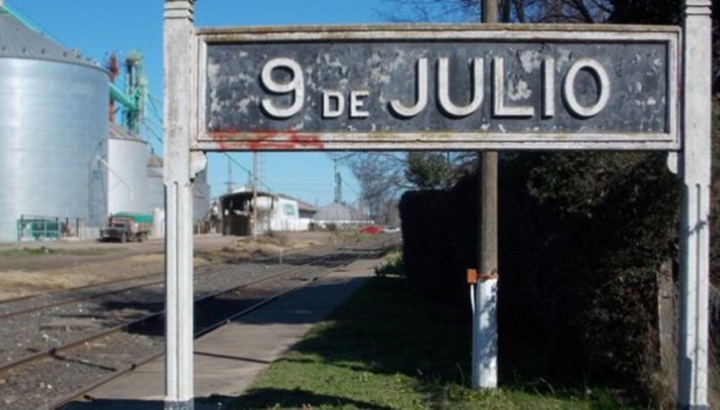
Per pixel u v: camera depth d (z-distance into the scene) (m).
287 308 21.83
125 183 91.62
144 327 18.64
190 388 7.24
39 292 27.72
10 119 74.44
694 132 6.97
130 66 115.12
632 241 8.97
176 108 7.14
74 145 78.94
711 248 9.07
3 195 74.25
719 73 12.43
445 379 11.09
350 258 51.44
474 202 16.33
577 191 9.15
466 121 7.14
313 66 7.20
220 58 7.25
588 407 8.90
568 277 9.80
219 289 28.77
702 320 6.91
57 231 76.81
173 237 7.16
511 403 9.33
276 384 11.21
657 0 11.59
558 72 7.12
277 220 106.25
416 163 32.03
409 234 23.09
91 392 11.16
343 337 15.71
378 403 9.66
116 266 42.97
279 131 7.20
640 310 9.07
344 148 7.15
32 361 13.83
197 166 7.19
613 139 7.05
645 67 7.11
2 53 74.38
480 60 7.11
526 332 13.46
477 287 10.19
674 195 8.65
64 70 77.75
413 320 17.56
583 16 16.47
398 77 7.18
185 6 7.15
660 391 8.74
